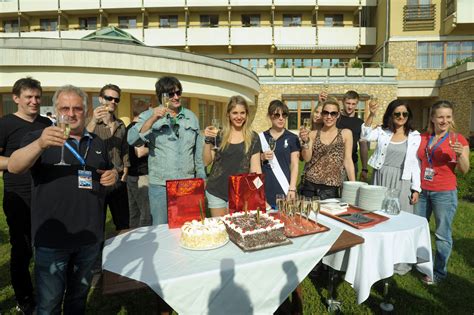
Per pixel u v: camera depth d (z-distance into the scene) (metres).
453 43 17.72
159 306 2.08
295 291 2.40
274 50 21.30
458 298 2.95
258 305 1.75
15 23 22.19
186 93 12.16
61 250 1.87
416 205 3.19
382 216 2.54
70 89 1.91
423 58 18.06
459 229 4.64
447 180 3.02
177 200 2.27
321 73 17.39
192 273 1.61
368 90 17.16
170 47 21.23
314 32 20.61
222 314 1.67
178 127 2.97
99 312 2.79
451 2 16.97
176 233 2.17
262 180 2.48
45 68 9.93
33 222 1.86
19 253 2.63
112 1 20.62
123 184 3.36
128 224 3.41
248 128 2.87
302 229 2.21
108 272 1.64
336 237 2.09
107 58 10.27
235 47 21.61
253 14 21.59
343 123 4.28
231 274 1.66
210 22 21.64
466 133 14.54
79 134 2.00
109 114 3.29
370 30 20.50
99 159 2.04
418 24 17.80
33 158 1.61
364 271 2.17
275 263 1.77
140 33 20.75
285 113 3.18
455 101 15.73
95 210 1.99
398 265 2.59
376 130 3.46
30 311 2.70
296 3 20.53
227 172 2.82
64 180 1.87
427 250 2.41
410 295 3.00
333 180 3.20
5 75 9.77
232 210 2.38
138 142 2.91
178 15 21.64
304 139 3.15
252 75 15.85
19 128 2.59
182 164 3.00
